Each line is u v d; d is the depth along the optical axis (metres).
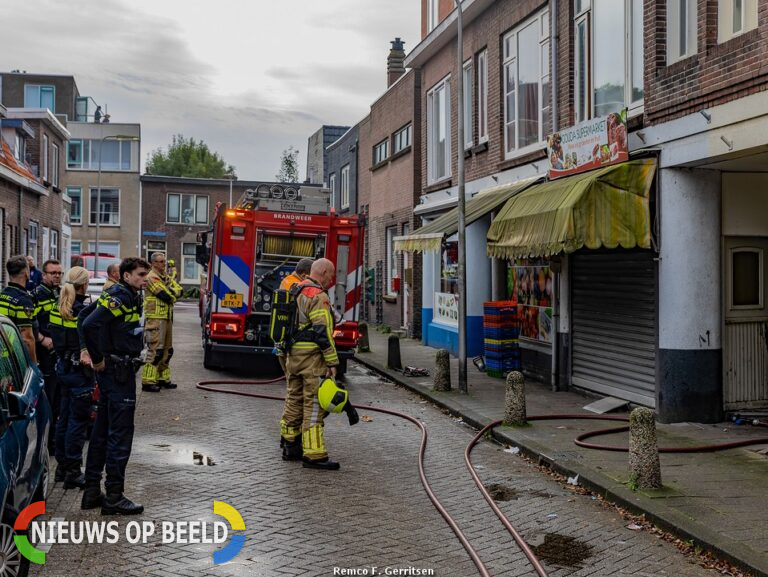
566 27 12.68
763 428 9.55
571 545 5.82
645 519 6.38
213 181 53.09
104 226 51.81
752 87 8.28
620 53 11.27
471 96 17.52
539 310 13.63
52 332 7.05
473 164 17.14
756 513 6.28
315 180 42.66
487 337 14.66
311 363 7.95
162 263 12.53
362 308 28.31
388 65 27.48
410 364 16.28
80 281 7.24
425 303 20.30
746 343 10.15
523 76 14.72
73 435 7.01
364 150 28.23
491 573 5.23
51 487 7.07
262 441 9.15
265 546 5.65
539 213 10.66
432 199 20.03
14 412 4.54
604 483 7.16
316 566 5.29
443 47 19.20
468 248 17.17
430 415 11.17
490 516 6.48
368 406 11.74
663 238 9.91
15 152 25.94
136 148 51.91
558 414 10.58
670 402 9.88
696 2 9.25
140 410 10.89
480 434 9.52
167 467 7.81
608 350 11.60
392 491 7.19
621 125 9.95
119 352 6.30
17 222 24.94
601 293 11.76
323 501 6.80
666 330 9.91
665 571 5.32
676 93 9.49
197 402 11.65
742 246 10.09
